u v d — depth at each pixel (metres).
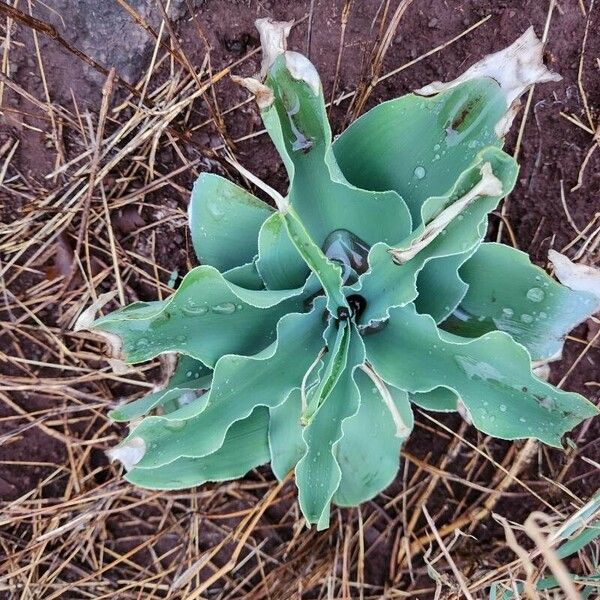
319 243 0.35
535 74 0.30
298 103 0.31
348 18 0.40
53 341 0.45
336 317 0.33
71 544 0.45
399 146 0.33
